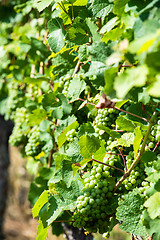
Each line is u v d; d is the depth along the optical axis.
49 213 0.93
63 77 1.08
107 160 0.93
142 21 0.81
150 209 0.83
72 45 0.98
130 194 0.89
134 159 0.89
